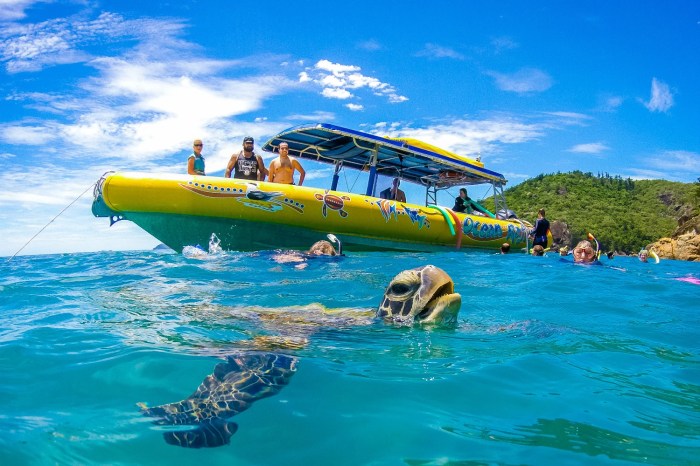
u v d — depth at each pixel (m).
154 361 2.49
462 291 5.75
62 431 1.71
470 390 2.21
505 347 3.02
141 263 8.12
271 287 5.67
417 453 1.59
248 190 10.17
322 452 1.59
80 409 1.91
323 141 13.28
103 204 9.85
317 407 1.97
